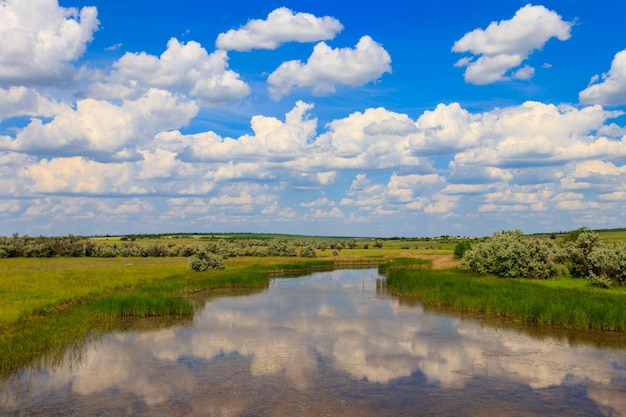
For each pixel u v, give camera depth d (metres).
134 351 22.36
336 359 21.06
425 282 42.78
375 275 64.06
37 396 16.30
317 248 135.50
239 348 23.03
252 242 151.88
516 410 15.20
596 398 16.23
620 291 33.66
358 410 15.17
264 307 35.69
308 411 15.08
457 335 25.72
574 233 51.00
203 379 18.23
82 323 26.86
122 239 175.62
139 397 16.25
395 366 20.02
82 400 15.95
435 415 14.82
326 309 34.69
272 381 18.03
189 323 29.25
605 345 23.27
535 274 43.09
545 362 20.48
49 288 37.28
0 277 44.78
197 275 51.28
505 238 49.66
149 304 31.73
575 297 30.61
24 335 23.03
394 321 29.84
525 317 29.00
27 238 95.25
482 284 38.97
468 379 18.30
